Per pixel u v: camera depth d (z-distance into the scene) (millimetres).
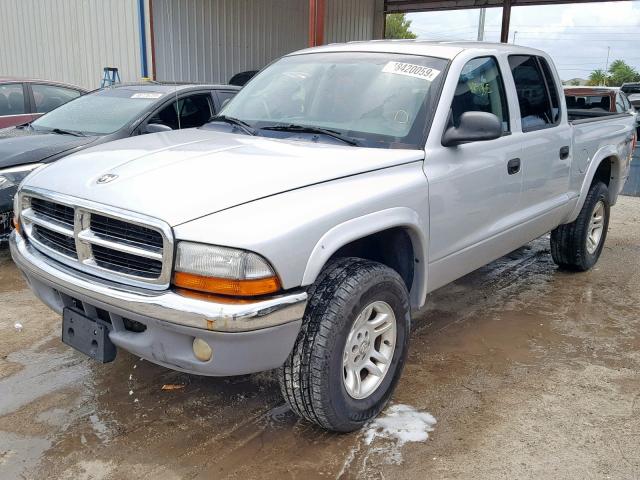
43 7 14242
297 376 2717
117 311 2611
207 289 2424
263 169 2836
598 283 5605
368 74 3775
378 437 3027
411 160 3227
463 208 3584
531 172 4293
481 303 5008
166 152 3160
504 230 4074
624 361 3971
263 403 3332
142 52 12664
